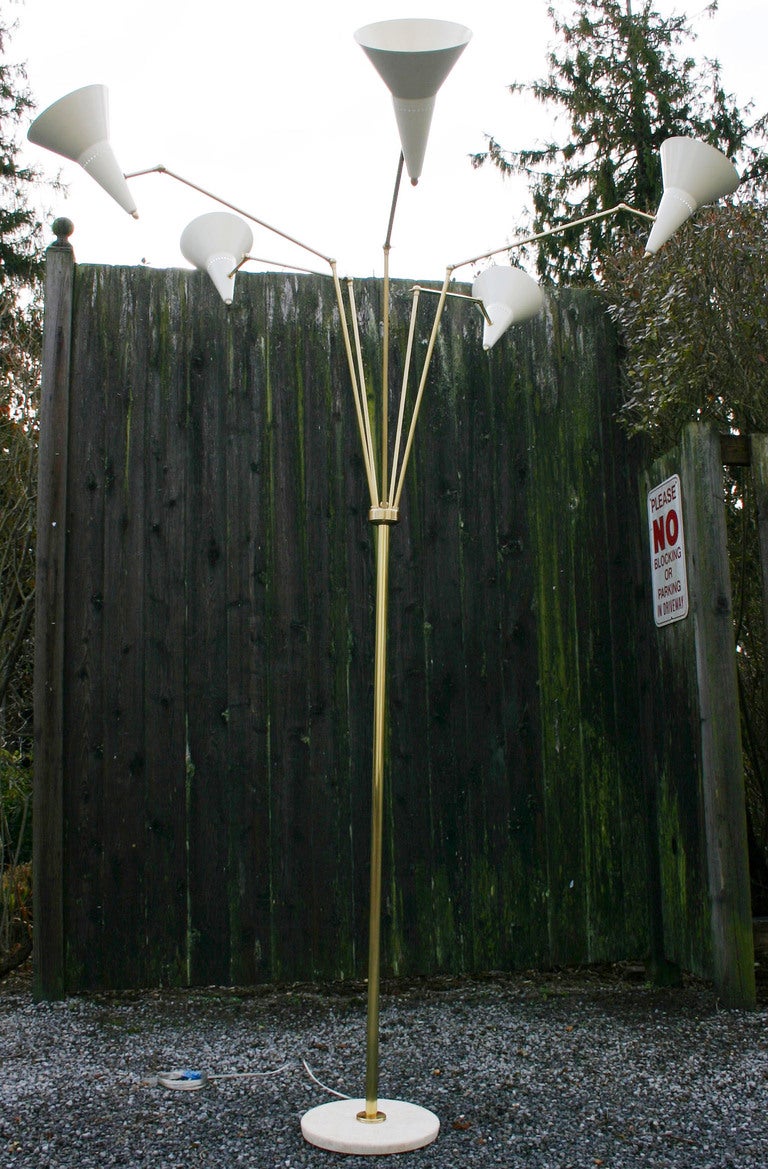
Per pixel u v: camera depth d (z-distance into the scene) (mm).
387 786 3090
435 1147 1863
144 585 3066
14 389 3625
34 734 2955
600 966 3352
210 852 2996
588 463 3348
